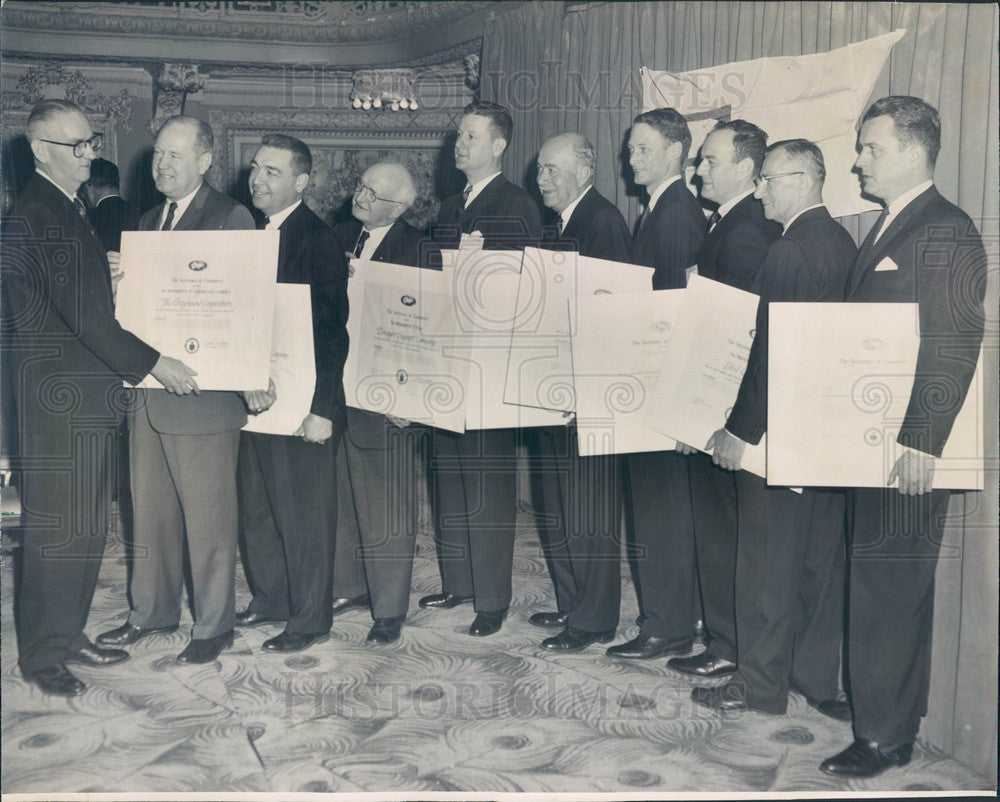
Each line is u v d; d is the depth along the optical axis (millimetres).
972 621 2299
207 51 2914
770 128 2521
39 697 2514
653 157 2633
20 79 2891
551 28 2781
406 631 2803
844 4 2443
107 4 2861
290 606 2768
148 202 2779
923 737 2375
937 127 2299
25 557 2592
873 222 2391
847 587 2420
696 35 2625
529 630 2812
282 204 2723
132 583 2748
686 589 2680
